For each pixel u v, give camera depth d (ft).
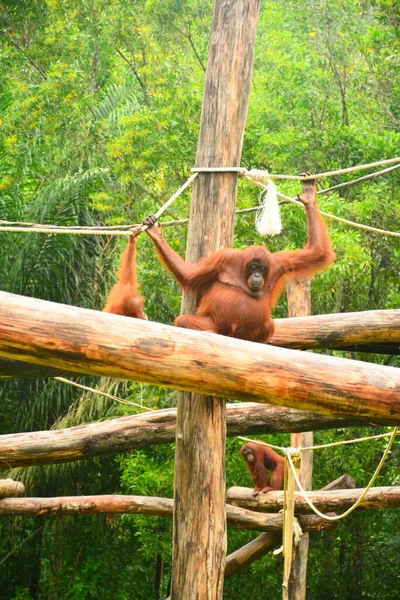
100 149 52.42
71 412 43.86
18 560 53.36
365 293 46.09
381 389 12.30
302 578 29.32
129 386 44.50
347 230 39.06
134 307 19.69
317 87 46.85
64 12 57.57
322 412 12.47
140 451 44.78
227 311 16.61
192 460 16.25
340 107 48.57
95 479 50.47
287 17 54.03
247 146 43.86
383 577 48.26
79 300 44.29
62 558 52.11
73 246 42.75
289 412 24.00
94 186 46.19
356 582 49.14
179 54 54.49
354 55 50.78
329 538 47.34
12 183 49.21
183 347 11.85
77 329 11.37
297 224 37.11
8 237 45.32
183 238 43.32
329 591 49.16
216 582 16.08
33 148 54.24
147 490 40.32
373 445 40.60
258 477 30.86
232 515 27.84
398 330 22.29
